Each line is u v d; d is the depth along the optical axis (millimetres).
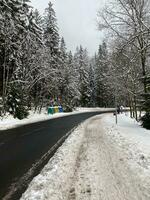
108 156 9070
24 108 30562
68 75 58031
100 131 16953
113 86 29000
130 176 6754
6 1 28734
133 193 5629
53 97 50375
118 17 18031
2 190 6051
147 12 17562
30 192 5785
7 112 29422
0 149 11000
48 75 40594
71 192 5715
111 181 6398
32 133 16547
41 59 38438
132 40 17359
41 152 10266
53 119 30734
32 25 39125
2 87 31281
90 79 85125
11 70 31656
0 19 26891
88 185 6133
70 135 15312
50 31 48500
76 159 8750
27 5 33875
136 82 25281
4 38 27953
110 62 24203
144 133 15109
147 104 17875
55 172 7227
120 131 16094
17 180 6746
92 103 84188
